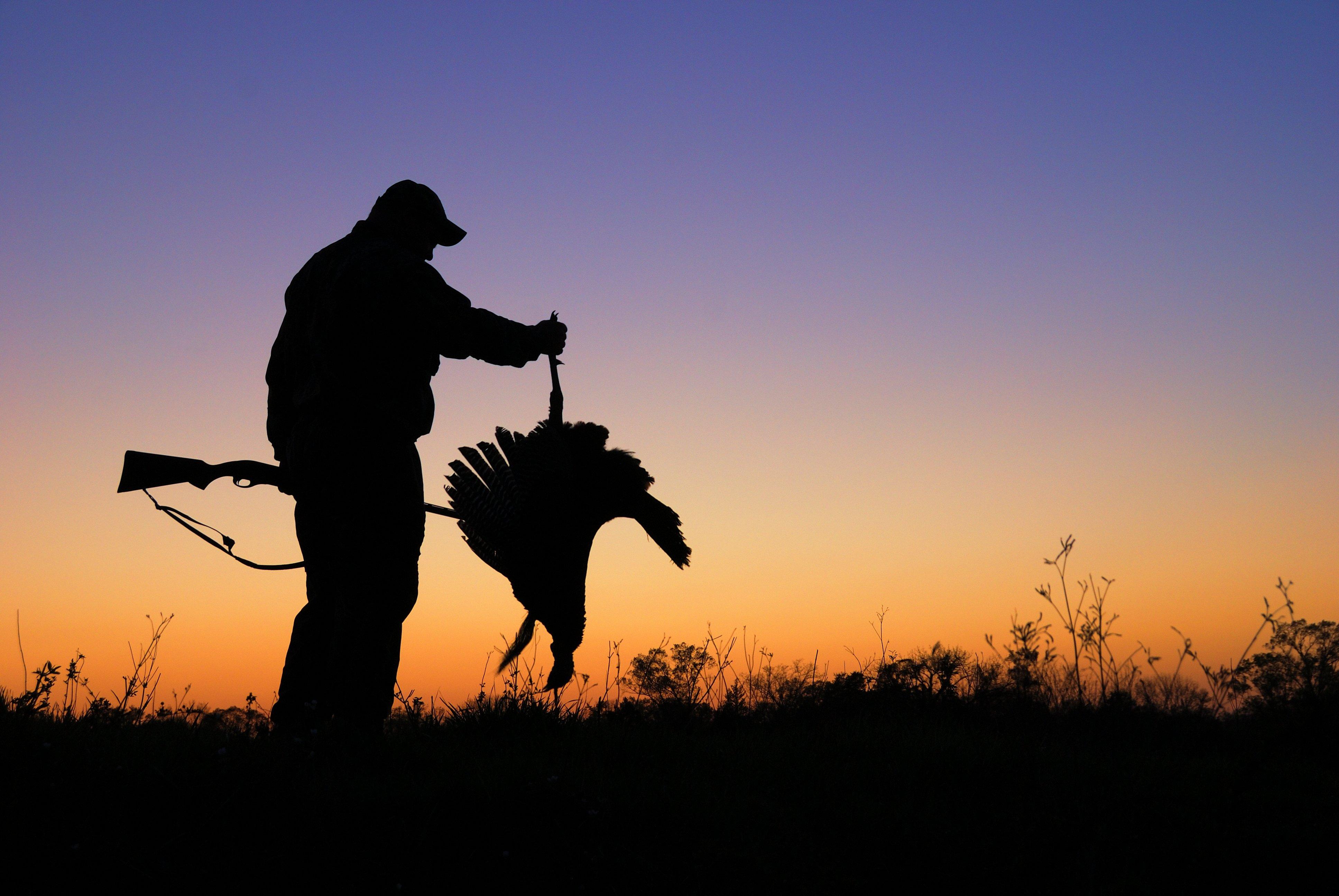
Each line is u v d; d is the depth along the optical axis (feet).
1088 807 16.47
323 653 19.39
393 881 12.75
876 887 13.73
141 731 17.44
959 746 20.31
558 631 18.04
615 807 15.08
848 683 24.97
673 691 23.03
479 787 15.17
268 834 13.41
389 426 18.38
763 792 16.96
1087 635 21.77
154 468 18.84
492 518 18.02
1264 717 21.43
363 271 17.84
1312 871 14.57
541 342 18.95
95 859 12.48
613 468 18.21
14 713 16.57
